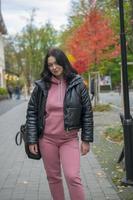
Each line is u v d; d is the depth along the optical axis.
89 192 7.92
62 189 6.27
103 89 74.69
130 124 8.07
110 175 9.25
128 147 8.09
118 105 34.00
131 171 8.12
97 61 31.94
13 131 18.61
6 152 12.78
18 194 7.91
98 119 22.56
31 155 6.11
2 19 62.78
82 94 5.94
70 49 32.97
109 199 7.46
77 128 5.95
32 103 6.06
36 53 82.81
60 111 5.91
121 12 8.45
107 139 14.65
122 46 8.40
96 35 31.42
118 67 36.22
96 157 11.43
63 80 6.00
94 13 31.39
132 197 7.53
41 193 7.95
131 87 57.47
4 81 68.00
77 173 5.79
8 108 36.84
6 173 9.74
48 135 5.97
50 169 6.12
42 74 6.06
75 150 5.91
